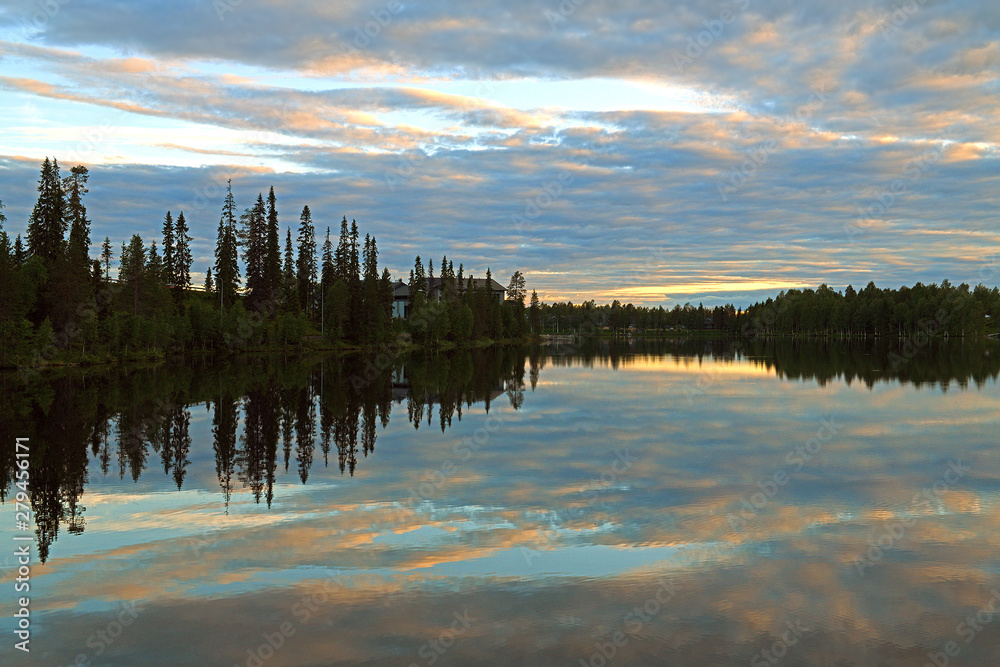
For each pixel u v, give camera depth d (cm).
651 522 1462
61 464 2092
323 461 2133
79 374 5466
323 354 9056
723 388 4394
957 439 2461
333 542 1327
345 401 3794
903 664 863
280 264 10081
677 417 3069
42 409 3412
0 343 5684
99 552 1273
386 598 1055
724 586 1104
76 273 6606
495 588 1096
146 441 2500
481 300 13312
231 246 9706
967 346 11019
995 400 3631
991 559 1225
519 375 5666
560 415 3180
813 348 11056
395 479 1878
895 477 1881
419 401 3784
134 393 4150
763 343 13850
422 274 14088
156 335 7406
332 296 10350
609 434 2620
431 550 1281
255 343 9231
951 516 1502
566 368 6556
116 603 1040
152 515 1527
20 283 5972
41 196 7194
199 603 1038
